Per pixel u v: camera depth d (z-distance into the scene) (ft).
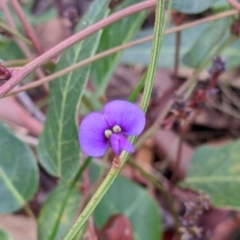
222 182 0.35
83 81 0.26
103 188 0.18
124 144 0.17
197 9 0.28
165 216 0.41
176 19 0.35
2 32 0.34
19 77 0.21
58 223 0.29
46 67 0.31
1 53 0.39
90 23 0.27
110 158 0.38
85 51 0.27
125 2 0.34
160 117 0.35
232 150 0.36
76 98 0.26
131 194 0.35
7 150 0.32
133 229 0.34
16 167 0.32
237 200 0.34
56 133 0.27
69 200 0.30
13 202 0.31
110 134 0.18
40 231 0.29
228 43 0.35
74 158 0.27
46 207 0.29
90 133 0.18
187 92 0.36
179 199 0.39
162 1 0.19
